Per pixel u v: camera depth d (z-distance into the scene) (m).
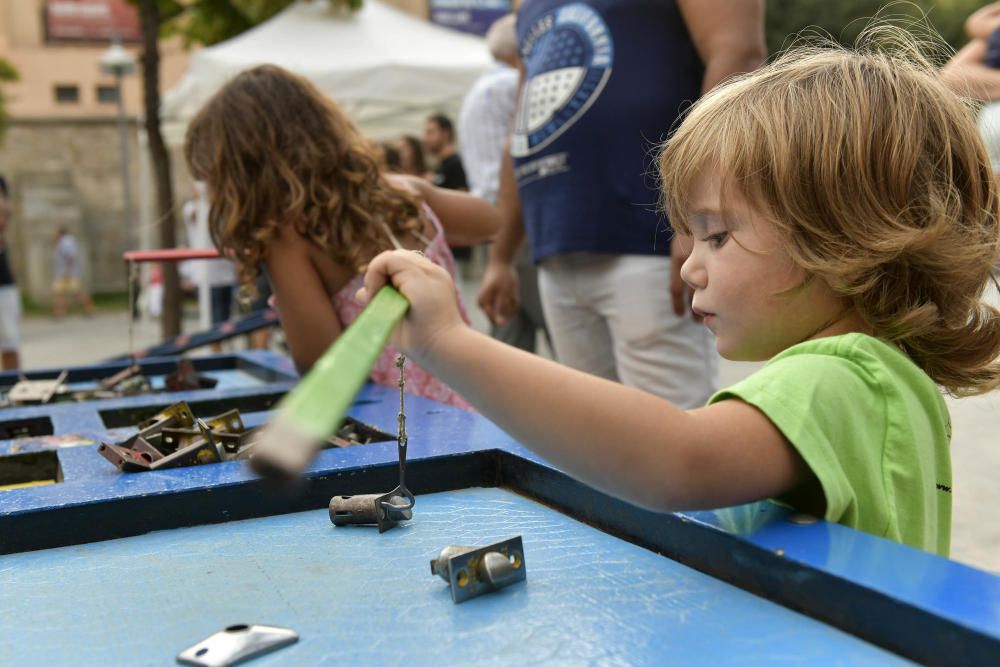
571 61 1.96
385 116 6.98
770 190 0.81
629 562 0.83
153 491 0.97
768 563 0.73
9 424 1.53
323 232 1.71
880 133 0.81
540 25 2.09
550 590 0.77
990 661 0.58
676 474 0.70
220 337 2.54
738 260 0.84
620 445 0.70
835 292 0.84
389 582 0.79
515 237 2.44
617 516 0.91
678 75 1.91
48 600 0.77
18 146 15.59
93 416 1.54
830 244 0.81
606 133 1.92
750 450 0.72
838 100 0.83
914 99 0.85
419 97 6.88
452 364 0.73
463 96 6.99
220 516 0.99
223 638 0.67
